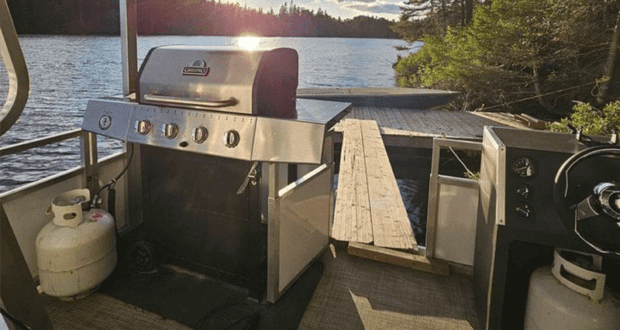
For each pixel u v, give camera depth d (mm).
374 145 6227
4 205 1639
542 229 1338
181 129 1662
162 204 1952
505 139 1575
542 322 1362
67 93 12859
